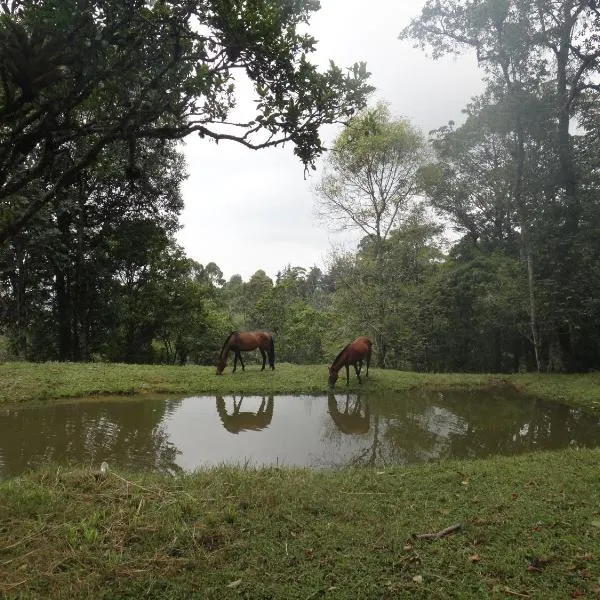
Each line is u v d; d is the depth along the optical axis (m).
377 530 4.34
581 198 15.73
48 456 7.28
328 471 6.70
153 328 24.08
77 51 2.88
